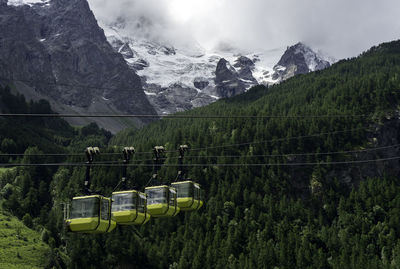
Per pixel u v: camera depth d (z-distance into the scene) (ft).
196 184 244.42
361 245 642.63
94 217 180.96
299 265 581.53
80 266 579.07
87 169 194.70
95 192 190.29
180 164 247.09
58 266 561.43
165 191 212.64
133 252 621.72
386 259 603.67
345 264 570.05
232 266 581.12
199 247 606.55
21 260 537.24
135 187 200.03
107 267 593.42
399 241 620.49
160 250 651.25
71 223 181.16
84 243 610.65
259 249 615.57
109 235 630.74
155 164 231.91
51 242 598.34
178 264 610.65
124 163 211.20
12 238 584.40
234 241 647.97
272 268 584.40
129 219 192.44
